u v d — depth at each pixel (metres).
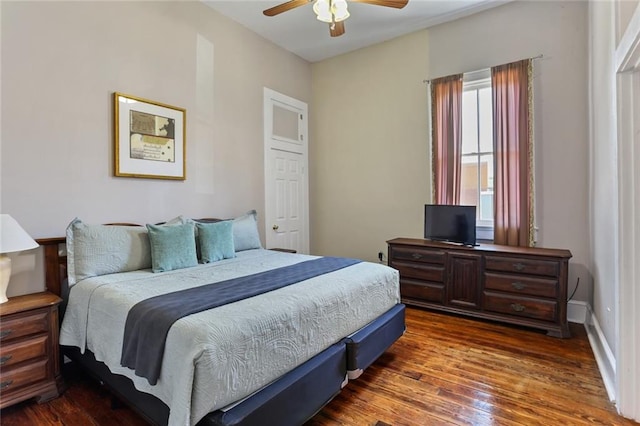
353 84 4.70
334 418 1.84
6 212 2.24
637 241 1.79
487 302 3.23
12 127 2.26
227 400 1.38
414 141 4.21
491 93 3.59
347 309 2.12
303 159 4.93
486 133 3.74
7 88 2.24
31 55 2.34
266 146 4.30
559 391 2.08
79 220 2.37
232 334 1.43
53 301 2.12
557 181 3.31
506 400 1.99
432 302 3.56
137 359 1.58
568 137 3.25
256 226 3.71
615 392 1.92
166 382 1.44
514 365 2.41
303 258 3.07
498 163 3.50
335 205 4.92
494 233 3.54
